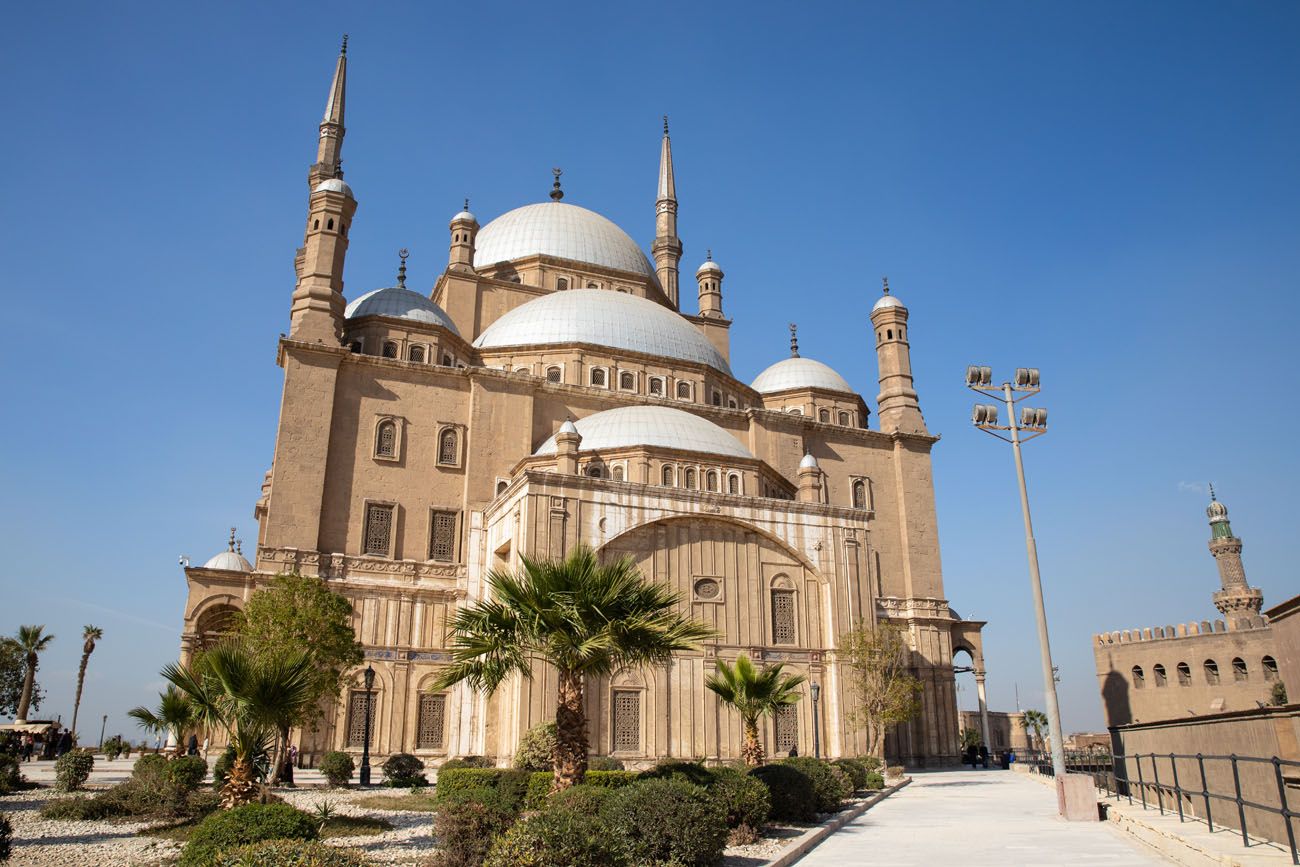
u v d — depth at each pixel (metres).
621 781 24.56
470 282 66.69
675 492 44.38
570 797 18.95
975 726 94.38
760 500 46.25
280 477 48.41
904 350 69.56
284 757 35.03
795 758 28.59
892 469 66.00
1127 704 74.25
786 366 73.00
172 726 30.64
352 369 52.19
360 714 46.06
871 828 24.72
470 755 43.31
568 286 71.25
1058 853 19.23
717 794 21.19
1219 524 93.94
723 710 42.38
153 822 24.58
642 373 61.59
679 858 17.22
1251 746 17.86
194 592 52.44
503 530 45.62
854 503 63.94
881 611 60.59
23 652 80.50
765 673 29.11
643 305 66.06
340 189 55.41
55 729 63.78
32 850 19.86
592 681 39.94
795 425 62.03
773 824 24.42
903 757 55.25
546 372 59.94
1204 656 69.69
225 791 20.62
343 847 20.20
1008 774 51.00
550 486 42.03
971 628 65.81
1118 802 28.36
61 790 31.89
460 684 46.72
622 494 43.31
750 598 44.97
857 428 65.25
